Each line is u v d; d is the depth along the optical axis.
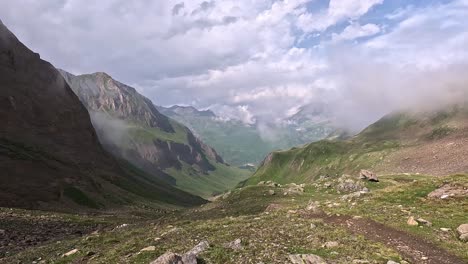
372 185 78.12
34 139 149.38
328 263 23.84
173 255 22.55
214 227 38.75
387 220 37.00
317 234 31.55
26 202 96.50
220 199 89.25
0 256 39.41
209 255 25.97
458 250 28.03
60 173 127.75
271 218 43.84
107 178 171.38
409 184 54.41
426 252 28.31
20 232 54.34
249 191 86.31
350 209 43.78
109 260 27.94
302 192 79.88
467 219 35.75
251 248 27.59
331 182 84.38
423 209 41.47
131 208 129.75
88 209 111.94
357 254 25.83
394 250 28.38
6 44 174.25
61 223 67.25
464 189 45.66
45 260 32.16
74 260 30.38
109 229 59.88
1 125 138.38
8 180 103.81
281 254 25.84
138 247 31.58
